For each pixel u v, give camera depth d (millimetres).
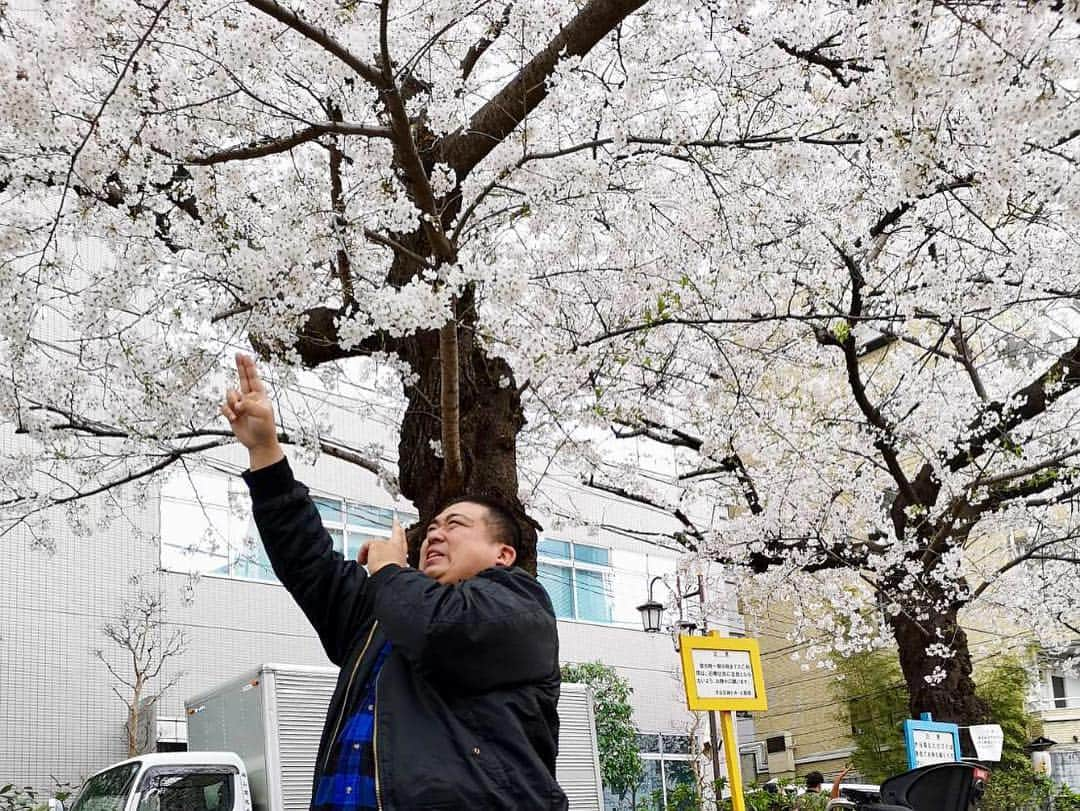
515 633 1708
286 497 1983
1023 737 17734
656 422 10016
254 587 15133
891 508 10977
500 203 6785
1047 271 8641
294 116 4773
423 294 4297
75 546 13562
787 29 5805
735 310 8047
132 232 4988
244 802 7926
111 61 5852
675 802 18328
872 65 4910
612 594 20078
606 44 6387
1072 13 3471
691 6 5980
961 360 10250
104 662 13367
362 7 5707
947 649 10164
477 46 6320
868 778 19109
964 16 3828
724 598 14047
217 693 8766
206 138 5773
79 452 10320
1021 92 3732
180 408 5680
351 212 5062
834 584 12000
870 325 9359
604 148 6133
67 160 4793
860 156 7121
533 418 8750
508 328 6004
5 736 12562
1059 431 10609
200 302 5629
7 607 12922
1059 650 14414
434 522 2049
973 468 11367
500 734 1660
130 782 7934
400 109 4285
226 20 5309
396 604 1695
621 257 7410
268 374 6316
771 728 23500
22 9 5113
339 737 1805
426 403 5953
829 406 11094
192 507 14641
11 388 6066
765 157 6758
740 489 10500
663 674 20312
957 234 8391
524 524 5801
